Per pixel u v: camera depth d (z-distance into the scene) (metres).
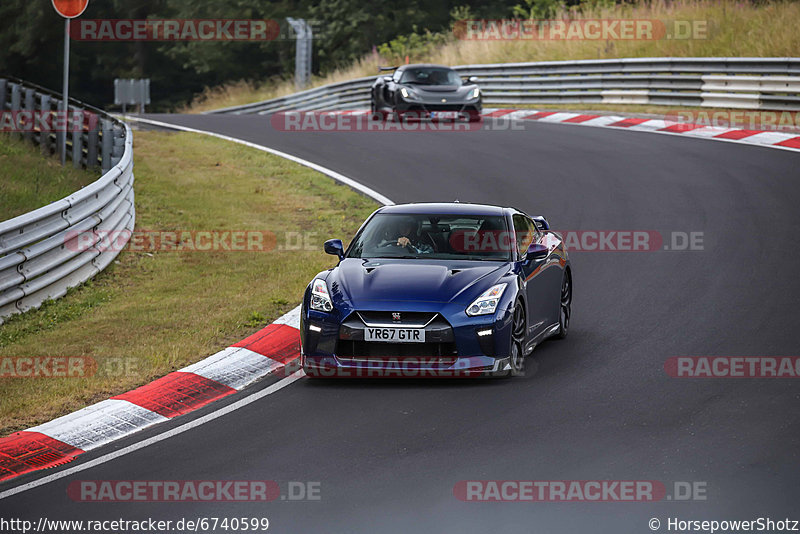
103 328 37.47
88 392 30.44
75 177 60.66
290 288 42.31
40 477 24.28
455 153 74.75
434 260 32.81
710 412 26.44
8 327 37.94
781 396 27.55
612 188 60.00
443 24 192.75
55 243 41.31
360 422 26.81
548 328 34.16
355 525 20.06
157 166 72.06
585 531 19.48
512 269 31.94
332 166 72.19
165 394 30.27
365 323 29.62
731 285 40.25
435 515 20.41
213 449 25.36
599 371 30.80
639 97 91.75
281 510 21.00
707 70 85.88
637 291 40.50
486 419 26.58
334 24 193.38
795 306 36.91
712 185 58.88
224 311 39.19
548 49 116.06
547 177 64.25
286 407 28.55
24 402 29.69
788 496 20.78
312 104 134.62
